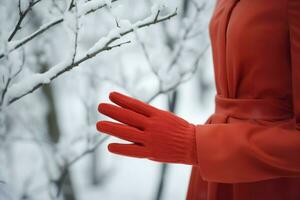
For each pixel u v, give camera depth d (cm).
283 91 121
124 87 268
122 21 122
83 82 280
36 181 274
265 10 118
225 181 118
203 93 500
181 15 235
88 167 387
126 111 119
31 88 121
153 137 117
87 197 364
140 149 119
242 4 123
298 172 115
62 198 272
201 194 139
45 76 121
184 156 118
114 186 388
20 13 119
